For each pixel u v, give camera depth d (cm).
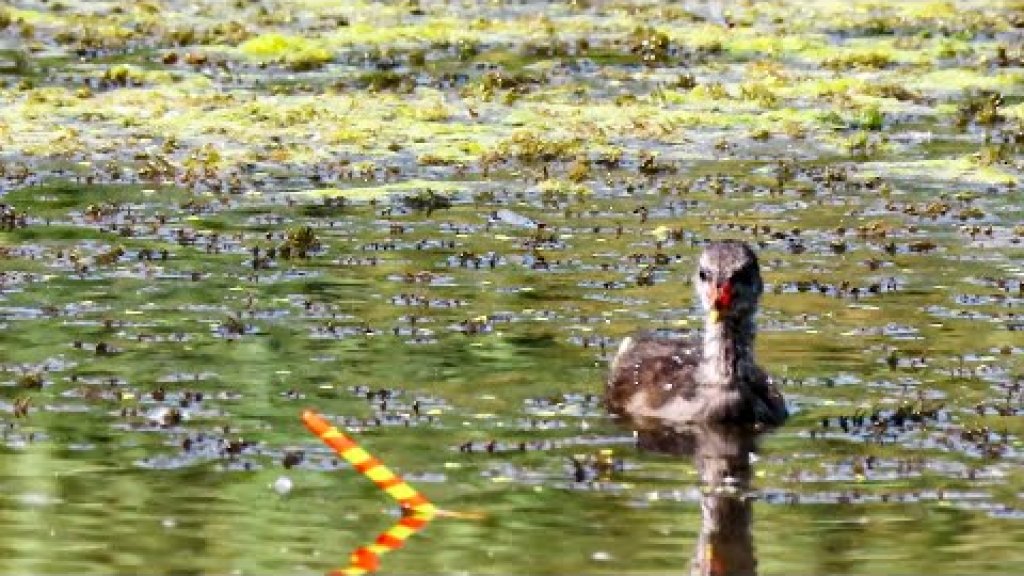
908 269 1928
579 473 1359
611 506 1294
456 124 2600
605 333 1694
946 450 1411
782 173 2380
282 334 1681
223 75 2861
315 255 1955
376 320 1725
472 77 2884
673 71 2953
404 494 1300
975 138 2575
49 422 1453
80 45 3027
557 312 1758
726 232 2081
